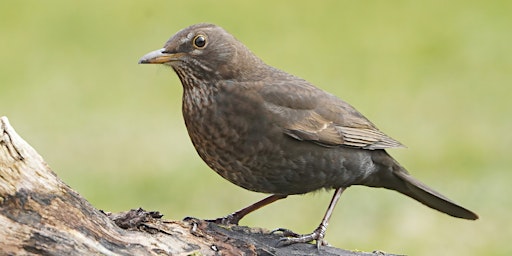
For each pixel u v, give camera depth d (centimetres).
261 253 817
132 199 1509
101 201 1493
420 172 1655
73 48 2352
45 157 1700
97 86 2089
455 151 1720
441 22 2559
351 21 2584
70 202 727
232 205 1473
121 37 2420
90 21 2531
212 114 911
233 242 797
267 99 916
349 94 2069
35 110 1941
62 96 2028
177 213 1458
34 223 707
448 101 2012
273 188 934
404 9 2666
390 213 1446
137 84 2108
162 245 761
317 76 2180
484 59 2284
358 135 950
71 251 713
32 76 2153
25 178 710
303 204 1452
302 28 2528
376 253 875
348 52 2348
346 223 1418
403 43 2412
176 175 1582
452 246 1361
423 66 2247
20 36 2423
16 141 707
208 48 922
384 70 2228
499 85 2116
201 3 2659
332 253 867
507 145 1752
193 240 782
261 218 1412
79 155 1705
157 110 1941
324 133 928
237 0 2716
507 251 1341
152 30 2466
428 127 1873
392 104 2000
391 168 982
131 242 748
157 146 1731
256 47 2378
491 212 1477
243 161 914
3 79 2130
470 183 1591
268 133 904
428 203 1017
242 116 905
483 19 2564
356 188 1511
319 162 927
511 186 1570
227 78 924
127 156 1692
